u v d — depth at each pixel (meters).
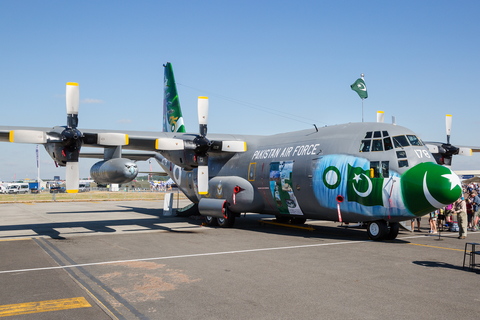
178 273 7.64
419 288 6.52
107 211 25.59
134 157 20.66
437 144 15.66
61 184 91.19
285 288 6.55
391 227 11.85
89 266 8.32
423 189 10.38
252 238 12.45
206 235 13.26
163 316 5.24
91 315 5.29
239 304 5.73
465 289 6.46
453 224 14.28
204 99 14.76
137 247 10.77
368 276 7.33
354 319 5.10
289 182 13.47
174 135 15.39
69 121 12.45
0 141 13.23
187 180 18.80
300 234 13.45
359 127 12.43
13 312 5.41
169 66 21.36
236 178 15.70
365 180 11.35
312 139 13.55
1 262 8.79
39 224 17.33
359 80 19.17
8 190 72.12
